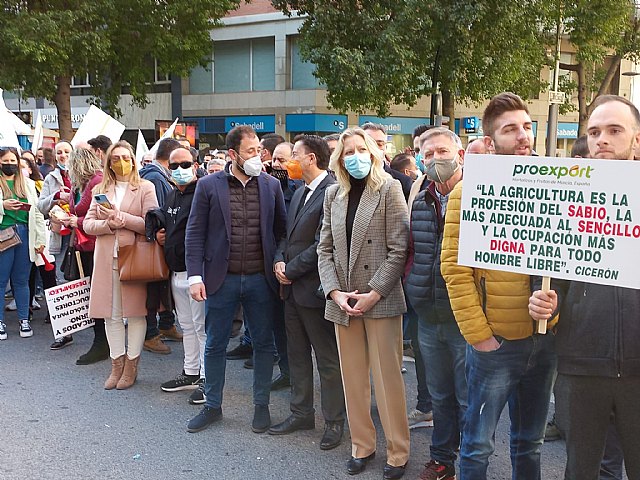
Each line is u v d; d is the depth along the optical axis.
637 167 2.27
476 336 2.74
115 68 20.09
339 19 15.19
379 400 3.67
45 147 9.40
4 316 7.34
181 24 19.25
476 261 2.66
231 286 4.19
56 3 17.45
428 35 14.37
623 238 2.31
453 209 2.82
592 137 2.53
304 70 23.72
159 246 4.98
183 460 3.86
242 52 24.94
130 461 3.83
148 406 4.73
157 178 5.68
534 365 2.86
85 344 6.31
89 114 7.01
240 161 4.18
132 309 4.97
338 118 23.52
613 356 2.40
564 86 20.20
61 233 6.64
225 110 25.27
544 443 4.10
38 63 16.77
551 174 2.45
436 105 15.23
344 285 3.67
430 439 4.20
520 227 2.54
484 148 3.12
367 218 3.58
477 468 2.86
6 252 6.30
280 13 23.55
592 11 16.20
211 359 4.34
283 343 5.04
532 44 15.56
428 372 3.52
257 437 4.21
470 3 13.67
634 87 26.25
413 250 3.53
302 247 4.08
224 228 4.16
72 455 3.90
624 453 2.52
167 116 26.44
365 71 14.14
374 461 3.88
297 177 4.55
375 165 3.63
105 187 5.04
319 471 3.74
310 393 4.32
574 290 2.51
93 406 4.71
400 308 3.59
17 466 3.75
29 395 4.91
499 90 15.19
